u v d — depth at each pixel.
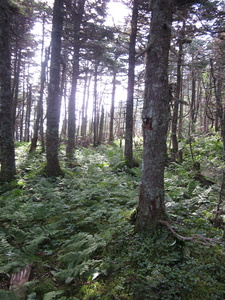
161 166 4.71
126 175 9.34
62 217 5.71
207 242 4.32
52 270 3.96
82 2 13.34
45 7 11.82
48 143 9.06
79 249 4.31
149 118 4.65
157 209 4.68
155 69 4.59
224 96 8.85
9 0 9.52
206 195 6.50
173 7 4.64
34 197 6.93
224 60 8.62
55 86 9.01
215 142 12.55
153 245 4.21
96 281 3.63
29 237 4.77
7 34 8.33
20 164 10.32
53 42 8.92
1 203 6.50
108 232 4.51
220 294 3.18
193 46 7.64
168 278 3.47
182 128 10.30
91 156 12.55
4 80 8.27
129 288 3.39
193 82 16.77
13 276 3.71
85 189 7.44
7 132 8.45
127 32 11.97
